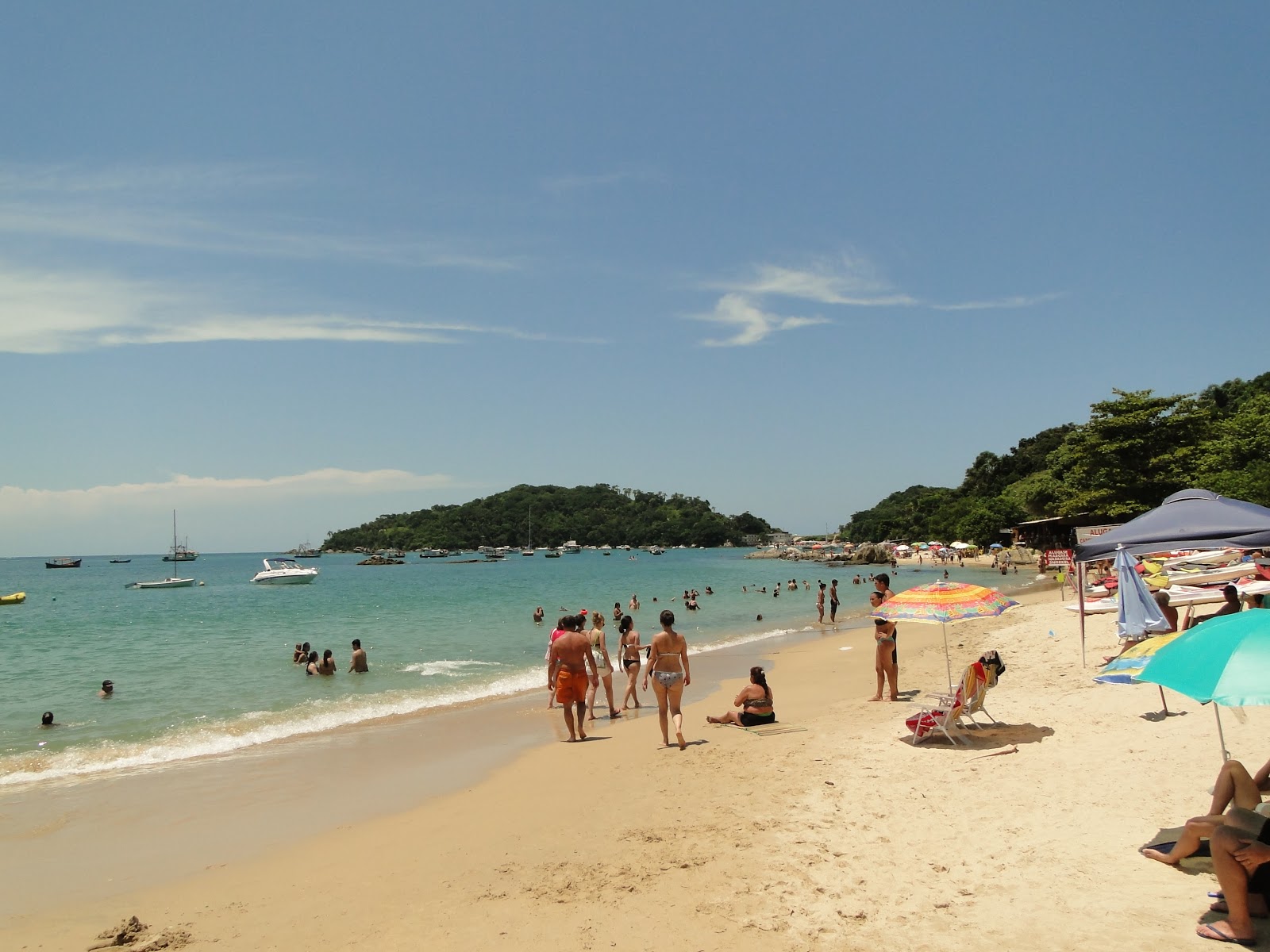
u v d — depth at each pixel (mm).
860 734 10508
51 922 6020
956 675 15477
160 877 6922
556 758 10648
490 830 7762
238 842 7789
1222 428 47094
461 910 5844
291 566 79438
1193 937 4574
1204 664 4520
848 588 55688
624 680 17828
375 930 5602
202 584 77250
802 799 7852
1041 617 23109
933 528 108562
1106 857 5793
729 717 12094
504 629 29469
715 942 5051
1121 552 12148
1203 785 6977
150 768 10641
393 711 14492
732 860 6395
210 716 14039
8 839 7938
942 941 4836
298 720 13750
